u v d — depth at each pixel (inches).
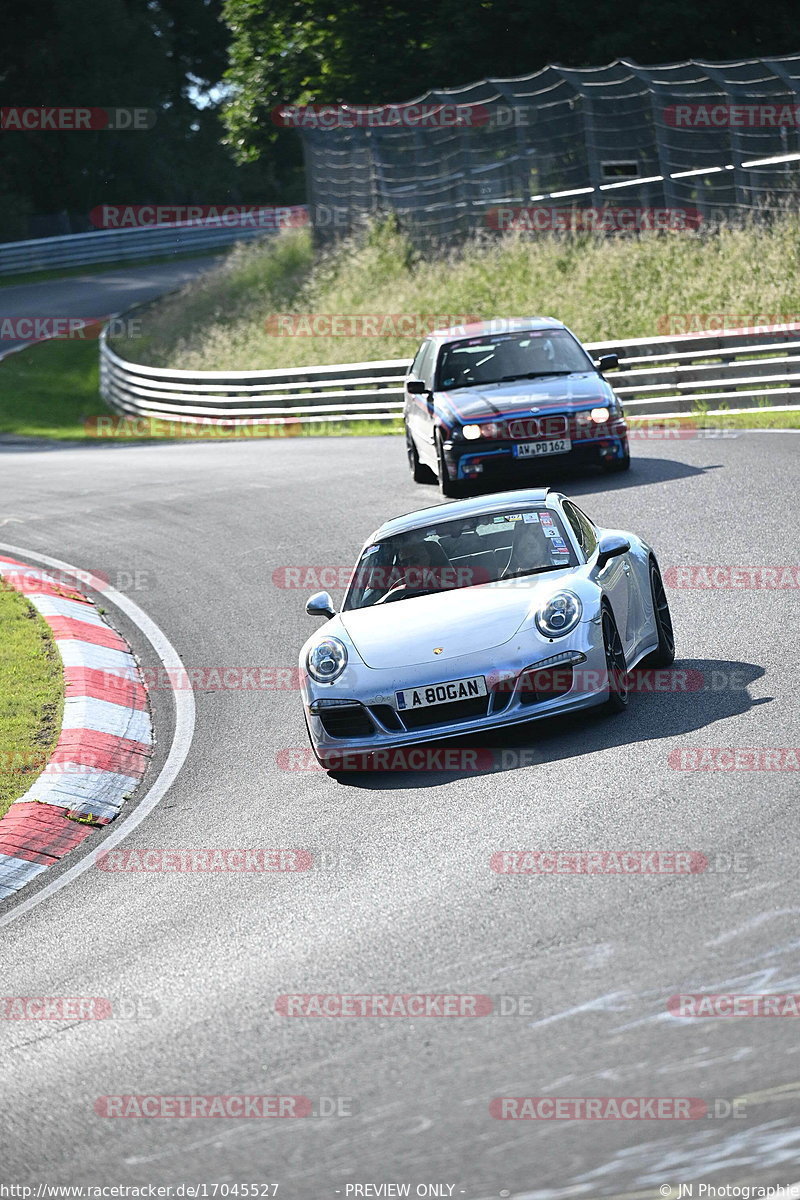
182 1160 583.8
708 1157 511.2
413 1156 547.2
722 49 4864.7
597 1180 508.1
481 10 5285.4
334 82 5999.0
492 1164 530.6
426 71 5738.2
